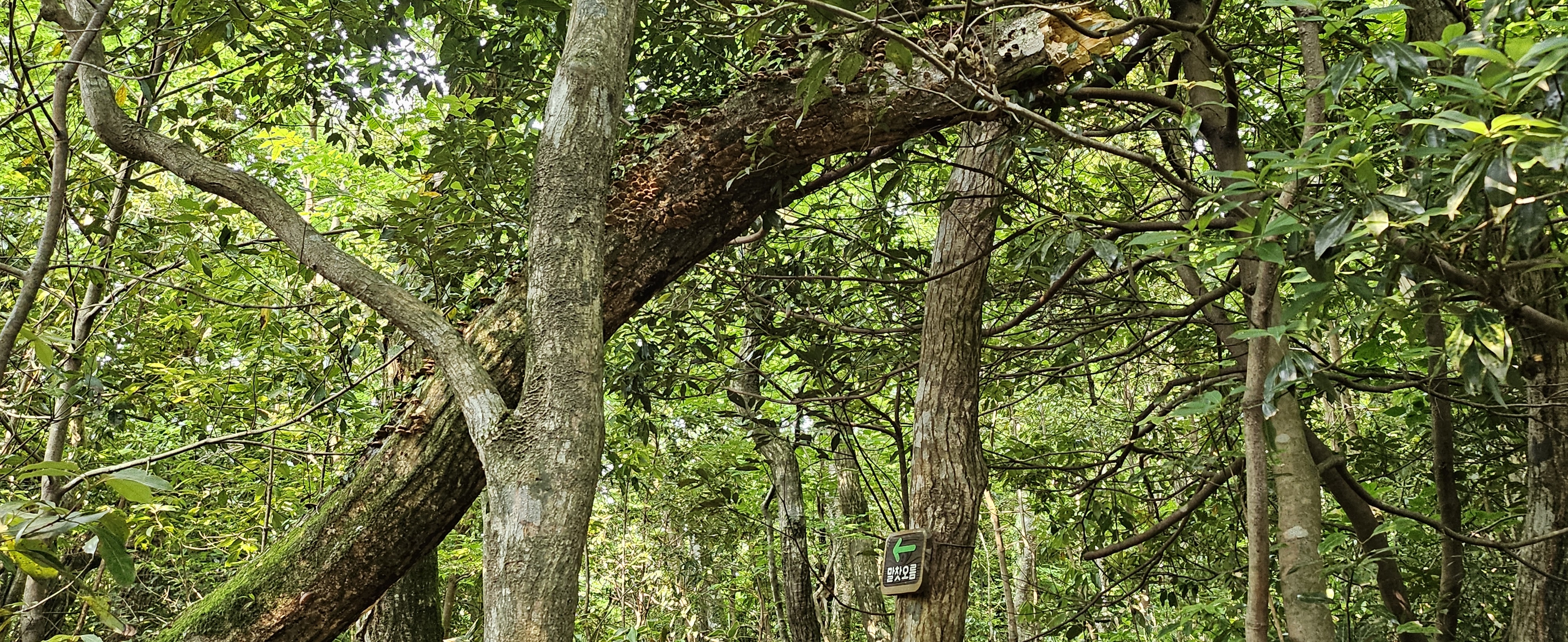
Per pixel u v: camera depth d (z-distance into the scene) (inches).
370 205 287.1
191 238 170.4
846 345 226.5
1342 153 84.1
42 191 176.7
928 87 138.8
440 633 217.5
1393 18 170.2
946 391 165.9
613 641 326.6
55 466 76.3
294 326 233.1
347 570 130.8
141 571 270.1
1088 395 305.6
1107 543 252.5
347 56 184.5
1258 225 84.9
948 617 157.2
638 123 176.7
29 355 194.5
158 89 185.2
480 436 88.4
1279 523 122.7
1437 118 69.9
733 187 149.1
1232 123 128.8
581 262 92.7
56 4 130.6
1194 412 96.1
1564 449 129.4
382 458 135.0
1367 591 182.4
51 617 212.5
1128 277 189.8
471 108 171.6
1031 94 136.9
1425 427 187.9
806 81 102.0
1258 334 86.6
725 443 323.3
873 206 206.1
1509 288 116.7
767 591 422.0
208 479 250.4
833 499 375.9
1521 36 78.5
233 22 158.6
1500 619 170.7
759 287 214.7
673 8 175.5
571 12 107.1
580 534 83.8
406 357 206.7
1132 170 206.1
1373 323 102.2
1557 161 64.8
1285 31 189.8
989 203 168.6
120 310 217.6
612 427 283.1
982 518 417.1
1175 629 187.5
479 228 177.9
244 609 128.5
